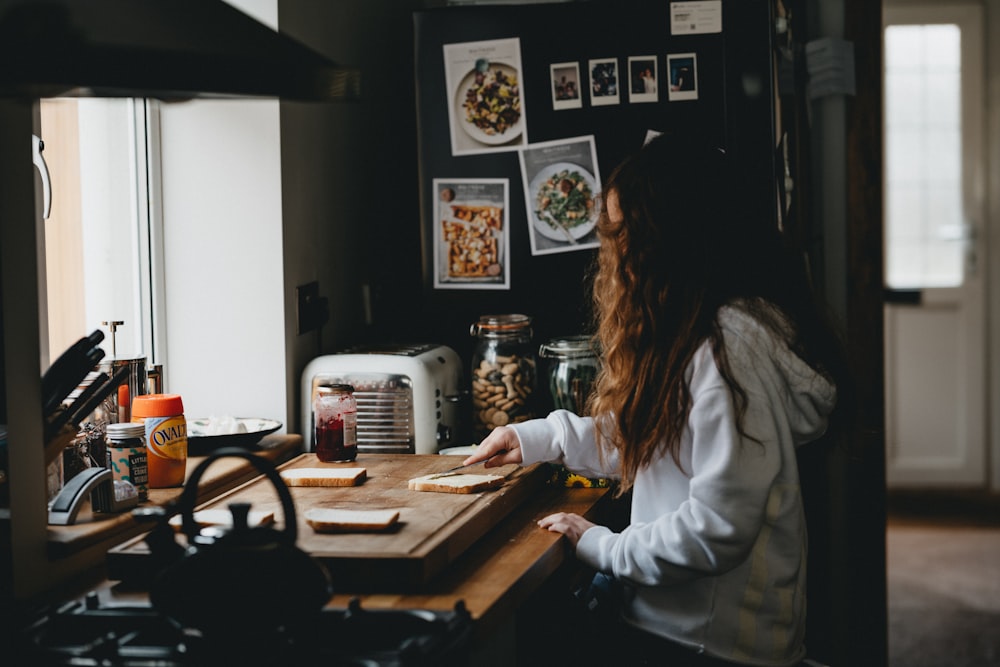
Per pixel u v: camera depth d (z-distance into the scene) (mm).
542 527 1783
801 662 1696
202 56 1291
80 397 1619
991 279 5617
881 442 2729
